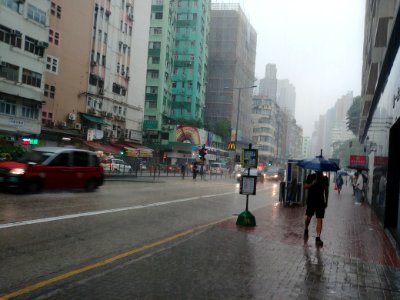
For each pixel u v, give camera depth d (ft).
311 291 18.35
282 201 63.41
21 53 105.91
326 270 22.41
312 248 28.40
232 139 192.54
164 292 16.89
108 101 155.74
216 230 32.73
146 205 47.65
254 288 18.20
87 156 56.49
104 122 148.15
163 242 26.99
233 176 191.31
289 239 31.22
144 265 20.89
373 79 109.50
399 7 44.73
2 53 100.01
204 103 259.80
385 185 41.47
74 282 17.48
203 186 97.25
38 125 113.09
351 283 20.22
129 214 39.19
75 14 134.21
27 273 18.53
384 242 33.17
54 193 50.75
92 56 144.87
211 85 272.31
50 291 16.21
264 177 162.30
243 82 296.30
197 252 24.48
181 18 236.43
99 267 20.15
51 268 19.60
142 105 183.52
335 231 37.65
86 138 135.95
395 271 23.44
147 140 212.23
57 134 123.85
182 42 235.81
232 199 67.51
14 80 103.91
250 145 37.01
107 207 42.52
